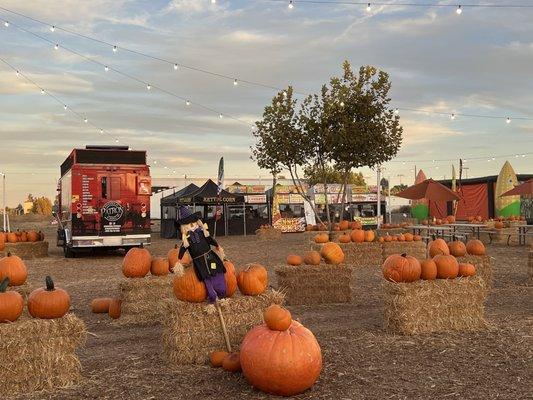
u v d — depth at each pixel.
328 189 35.22
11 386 5.18
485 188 39.38
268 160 21.56
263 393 5.14
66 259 19.02
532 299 10.09
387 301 7.55
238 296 6.45
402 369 5.84
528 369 5.82
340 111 20.30
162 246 24.95
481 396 5.04
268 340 5.11
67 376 5.44
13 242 19.38
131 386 5.36
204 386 5.35
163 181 47.62
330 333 7.52
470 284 7.58
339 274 10.02
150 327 8.29
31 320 5.43
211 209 34.00
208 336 6.12
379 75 20.48
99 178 18.50
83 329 5.57
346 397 5.02
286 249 21.92
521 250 20.69
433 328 7.42
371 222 35.34
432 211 42.00
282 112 20.97
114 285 12.44
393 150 20.67
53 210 25.92
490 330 7.50
